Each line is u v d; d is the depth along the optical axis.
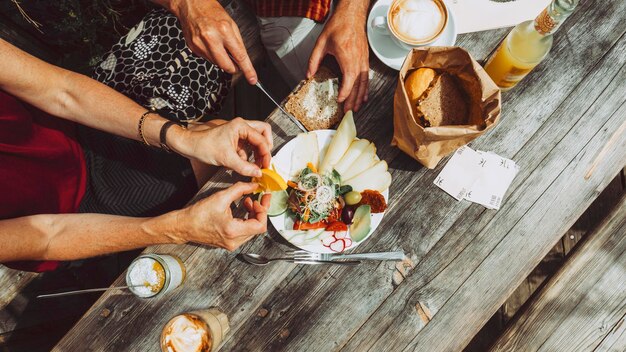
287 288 1.17
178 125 1.17
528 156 1.17
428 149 1.00
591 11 1.20
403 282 1.15
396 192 1.17
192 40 1.21
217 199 1.06
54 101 1.21
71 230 1.16
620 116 1.17
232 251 1.17
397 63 1.17
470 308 1.13
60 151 1.33
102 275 1.93
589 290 1.26
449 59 0.98
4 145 1.15
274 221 1.14
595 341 1.24
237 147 1.16
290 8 1.40
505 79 1.09
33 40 1.87
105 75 1.45
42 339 1.74
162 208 1.41
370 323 1.14
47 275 1.78
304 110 1.20
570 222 1.15
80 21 1.86
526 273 1.13
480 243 1.15
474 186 1.16
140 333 1.17
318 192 1.08
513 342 1.27
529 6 1.20
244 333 1.17
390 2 1.19
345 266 1.16
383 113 1.19
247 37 1.55
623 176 2.00
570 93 1.18
